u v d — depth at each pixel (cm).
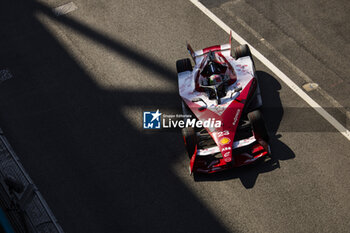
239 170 869
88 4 1395
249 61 960
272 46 1114
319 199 795
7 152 1032
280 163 862
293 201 802
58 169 977
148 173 920
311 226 765
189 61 1026
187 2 1306
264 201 813
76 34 1301
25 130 1077
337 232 749
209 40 1173
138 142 982
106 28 1296
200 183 871
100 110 1077
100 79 1154
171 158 934
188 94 921
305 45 1094
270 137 911
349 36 1088
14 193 901
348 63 1026
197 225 816
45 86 1174
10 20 1401
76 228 869
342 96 960
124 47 1223
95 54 1227
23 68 1239
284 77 1030
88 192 920
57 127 1065
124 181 920
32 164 1000
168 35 1221
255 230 782
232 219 805
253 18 1201
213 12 1252
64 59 1234
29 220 872
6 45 1322
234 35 1168
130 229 842
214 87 865
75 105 1106
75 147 1012
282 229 772
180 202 855
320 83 998
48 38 1309
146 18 1294
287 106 963
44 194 937
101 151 988
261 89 1014
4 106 1149
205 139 908
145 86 1104
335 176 822
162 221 838
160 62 1153
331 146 871
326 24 1133
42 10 1408
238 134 925
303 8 1194
